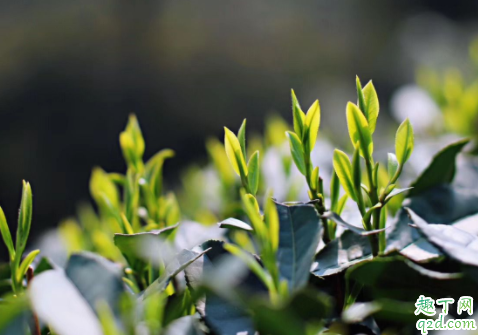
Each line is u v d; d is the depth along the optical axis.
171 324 0.36
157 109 3.46
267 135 0.76
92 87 3.38
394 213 0.47
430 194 0.42
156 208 0.47
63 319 0.35
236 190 0.67
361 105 0.39
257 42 3.79
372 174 0.39
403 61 3.90
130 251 0.41
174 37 3.60
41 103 3.28
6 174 3.13
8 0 3.38
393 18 4.31
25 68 3.31
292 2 4.02
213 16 3.73
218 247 0.39
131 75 3.47
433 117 0.90
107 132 3.35
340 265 0.39
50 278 0.36
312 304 0.35
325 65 3.91
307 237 0.38
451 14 4.75
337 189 0.41
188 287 0.38
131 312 0.35
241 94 3.63
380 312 0.37
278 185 0.60
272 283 0.37
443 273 0.38
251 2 3.85
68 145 3.27
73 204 3.18
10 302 0.38
